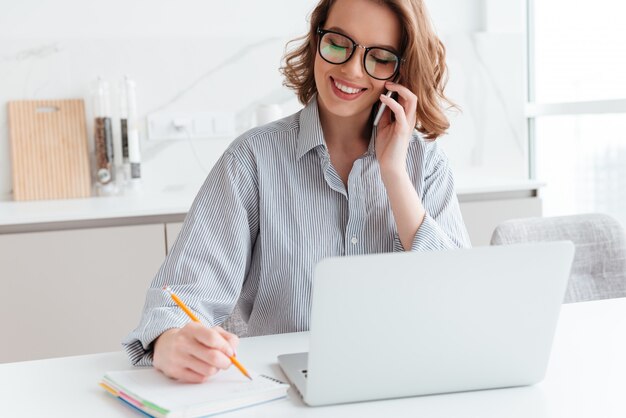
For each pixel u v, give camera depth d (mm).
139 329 1212
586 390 1113
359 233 1522
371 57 1450
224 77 3070
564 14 3309
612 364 1221
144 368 1227
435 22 3305
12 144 2871
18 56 2887
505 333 1082
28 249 2439
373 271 995
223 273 1439
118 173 2980
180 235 1467
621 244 1939
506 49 3357
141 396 1047
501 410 1043
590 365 1218
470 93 3334
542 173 3518
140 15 3000
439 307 1040
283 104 3135
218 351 1095
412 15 1449
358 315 1014
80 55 2938
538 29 3467
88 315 2508
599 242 1933
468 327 1063
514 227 1897
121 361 1273
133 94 2914
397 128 1488
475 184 2893
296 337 1382
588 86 3209
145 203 2670
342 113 1472
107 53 2957
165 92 3023
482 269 1036
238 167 1500
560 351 1288
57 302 2479
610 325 1430
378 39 1442
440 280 1025
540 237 1906
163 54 3006
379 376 1058
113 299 2520
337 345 1023
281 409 1047
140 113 3010
